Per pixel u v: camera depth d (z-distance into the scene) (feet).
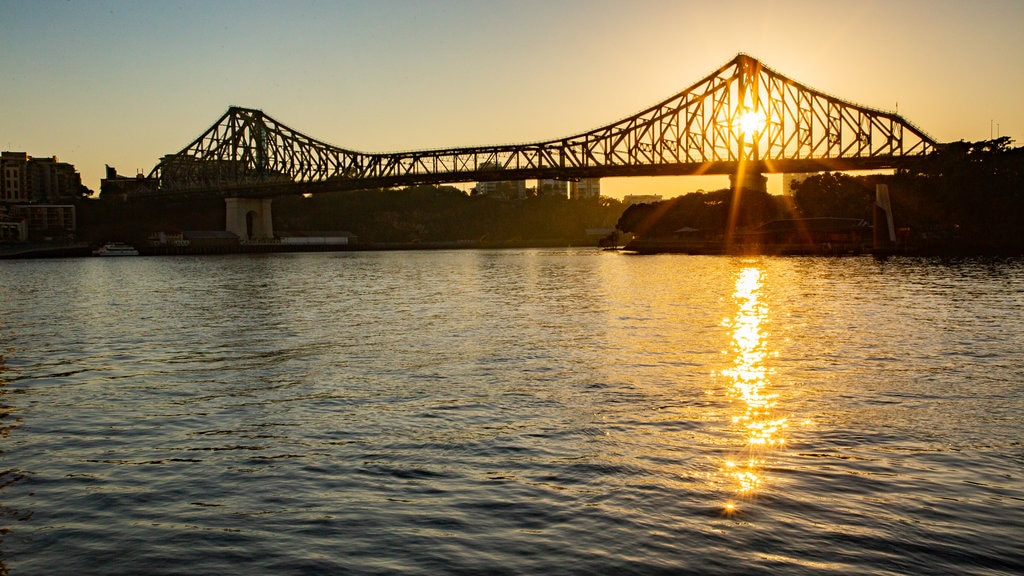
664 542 43.19
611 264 384.88
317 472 55.11
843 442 60.03
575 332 125.08
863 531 44.14
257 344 116.98
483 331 128.06
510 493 50.42
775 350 104.27
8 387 87.45
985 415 67.72
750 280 246.27
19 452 61.52
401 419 68.80
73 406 77.10
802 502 48.11
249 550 43.47
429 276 306.35
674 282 242.17
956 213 434.30
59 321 154.81
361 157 632.79
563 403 73.72
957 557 41.22
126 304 191.62
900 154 481.46
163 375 92.79
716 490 50.29
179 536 45.34
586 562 41.27
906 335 117.08
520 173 549.95
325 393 80.38
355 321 146.00
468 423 66.95
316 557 42.52
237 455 59.47
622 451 58.29
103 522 47.50
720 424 65.46
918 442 59.77
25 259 605.31
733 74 502.79
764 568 40.32
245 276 323.16
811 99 491.31
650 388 79.87
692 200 613.52
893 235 428.56
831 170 493.77
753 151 499.92
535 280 266.77
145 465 57.62
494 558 41.91
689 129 514.27
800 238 481.46
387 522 46.52
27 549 44.14
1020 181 429.79
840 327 127.34
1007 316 139.85
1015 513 46.21
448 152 581.53
